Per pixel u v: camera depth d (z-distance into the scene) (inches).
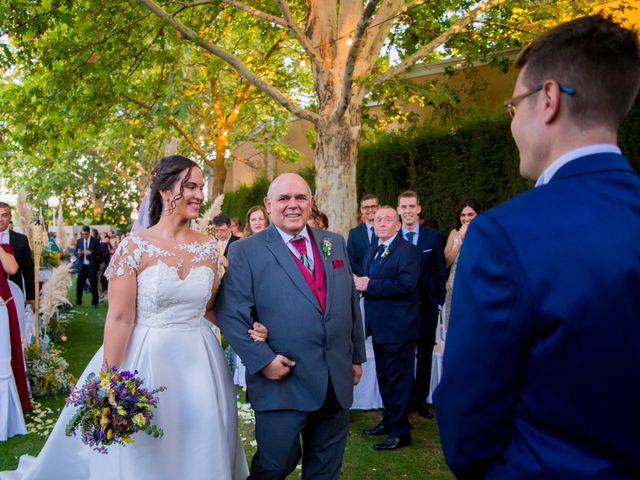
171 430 100.6
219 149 661.9
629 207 42.0
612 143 45.2
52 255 348.5
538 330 40.6
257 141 698.8
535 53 46.9
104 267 612.1
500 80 416.2
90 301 578.6
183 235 110.2
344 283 113.8
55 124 379.6
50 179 817.5
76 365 271.0
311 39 322.3
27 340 235.5
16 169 783.7
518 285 40.9
